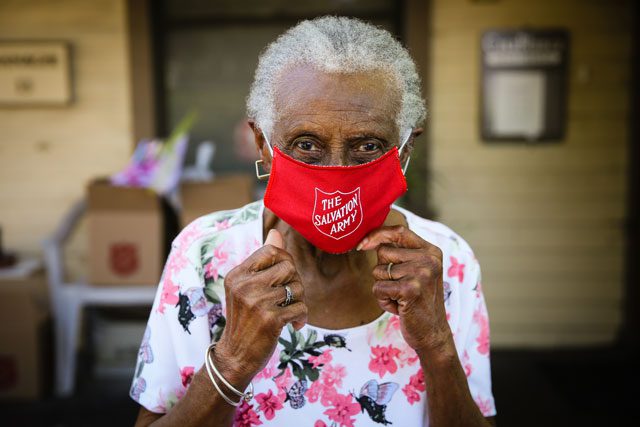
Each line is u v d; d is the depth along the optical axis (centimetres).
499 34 384
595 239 411
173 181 316
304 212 102
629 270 407
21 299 339
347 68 98
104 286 341
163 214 341
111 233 335
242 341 99
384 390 115
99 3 381
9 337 341
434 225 130
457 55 388
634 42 387
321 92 98
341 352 114
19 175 395
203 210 329
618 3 385
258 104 108
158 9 392
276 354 113
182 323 115
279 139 104
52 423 327
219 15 395
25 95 384
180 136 328
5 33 381
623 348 415
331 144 101
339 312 116
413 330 104
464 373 112
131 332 375
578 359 406
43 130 392
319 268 117
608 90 394
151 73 387
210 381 101
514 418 335
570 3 385
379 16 391
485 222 407
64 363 353
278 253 98
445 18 385
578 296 416
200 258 117
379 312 116
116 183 335
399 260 103
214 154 408
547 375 387
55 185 396
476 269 125
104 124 392
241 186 329
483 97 390
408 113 106
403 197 372
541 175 403
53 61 382
